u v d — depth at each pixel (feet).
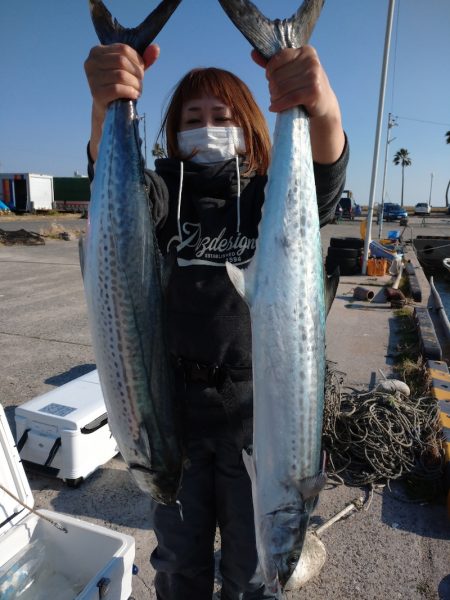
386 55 36.29
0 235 62.64
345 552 9.62
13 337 22.95
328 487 11.76
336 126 5.41
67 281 37.58
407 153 227.81
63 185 137.90
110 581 7.16
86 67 5.12
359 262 42.34
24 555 8.21
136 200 5.41
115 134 5.37
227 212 6.39
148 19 5.21
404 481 11.89
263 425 5.25
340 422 13.04
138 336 5.40
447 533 10.27
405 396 14.92
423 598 8.59
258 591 6.47
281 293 5.28
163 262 5.72
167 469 5.59
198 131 6.43
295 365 5.24
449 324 26.86
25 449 11.68
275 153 5.39
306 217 5.41
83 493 11.41
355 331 24.72
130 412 5.47
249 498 6.29
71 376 18.11
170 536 6.46
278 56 4.85
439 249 63.46
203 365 6.24
